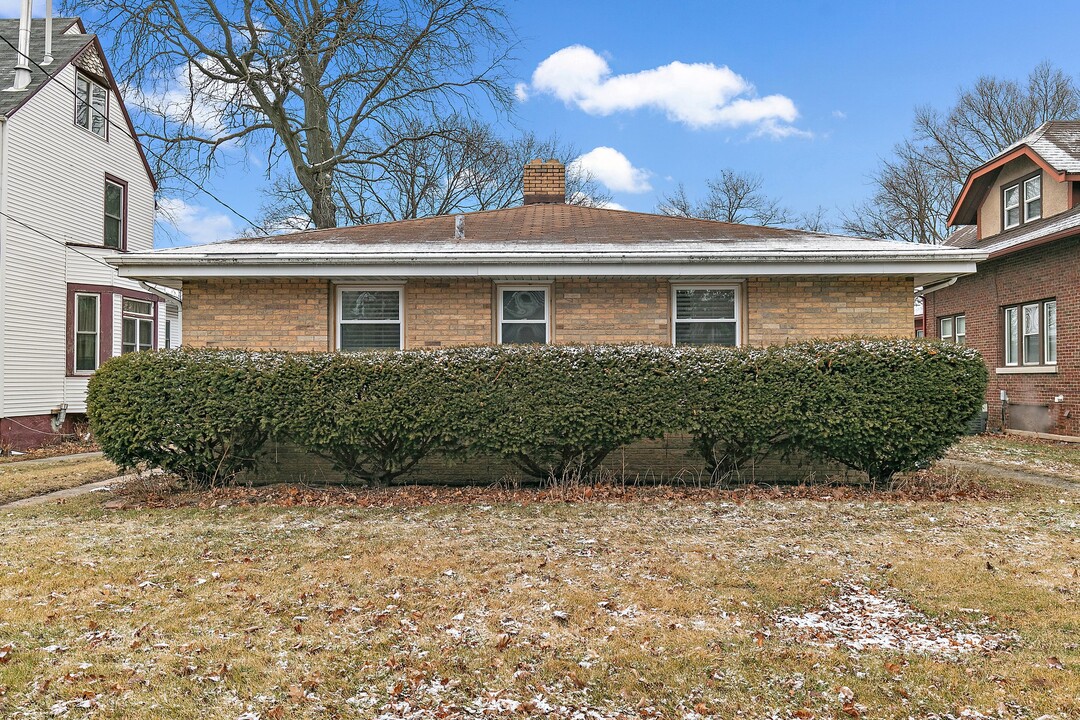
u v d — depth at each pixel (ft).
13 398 48.80
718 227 38.29
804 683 11.96
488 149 107.96
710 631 14.19
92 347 56.65
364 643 13.66
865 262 31.32
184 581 17.42
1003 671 12.26
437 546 20.61
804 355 28.37
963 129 110.52
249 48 68.08
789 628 14.38
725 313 34.01
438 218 41.73
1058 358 50.88
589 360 28.14
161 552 20.03
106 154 58.90
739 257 31.12
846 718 10.85
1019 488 30.25
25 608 15.49
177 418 27.78
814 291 33.42
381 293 33.94
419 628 14.38
